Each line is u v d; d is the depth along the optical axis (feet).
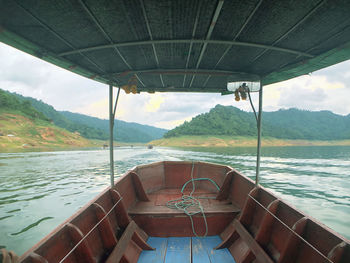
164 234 11.05
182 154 207.92
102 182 65.16
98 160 139.85
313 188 65.72
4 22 6.22
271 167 119.65
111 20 6.54
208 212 11.18
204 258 9.07
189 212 11.28
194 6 5.80
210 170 16.31
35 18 6.12
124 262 8.13
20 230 30.63
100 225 8.22
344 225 35.65
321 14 6.01
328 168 117.91
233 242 9.78
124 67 11.11
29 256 4.92
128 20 6.56
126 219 10.01
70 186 59.93
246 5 5.74
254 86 11.68
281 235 7.92
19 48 7.88
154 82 14.65
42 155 183.32
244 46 8.29
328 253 5.80
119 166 107.34
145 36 7.64
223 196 13.35
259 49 8.55
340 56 8.38
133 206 12.24
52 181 68.28
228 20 6.53
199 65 10.96
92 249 7.51
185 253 9.48
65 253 6.31
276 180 79.51
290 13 6.04
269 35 7.39
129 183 12.82
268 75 11.46
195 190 15.81
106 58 9.70
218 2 5.51
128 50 8.84
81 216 7.52
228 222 11.21
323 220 38.06
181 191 15.19
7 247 25.81
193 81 14.23
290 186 68.64
